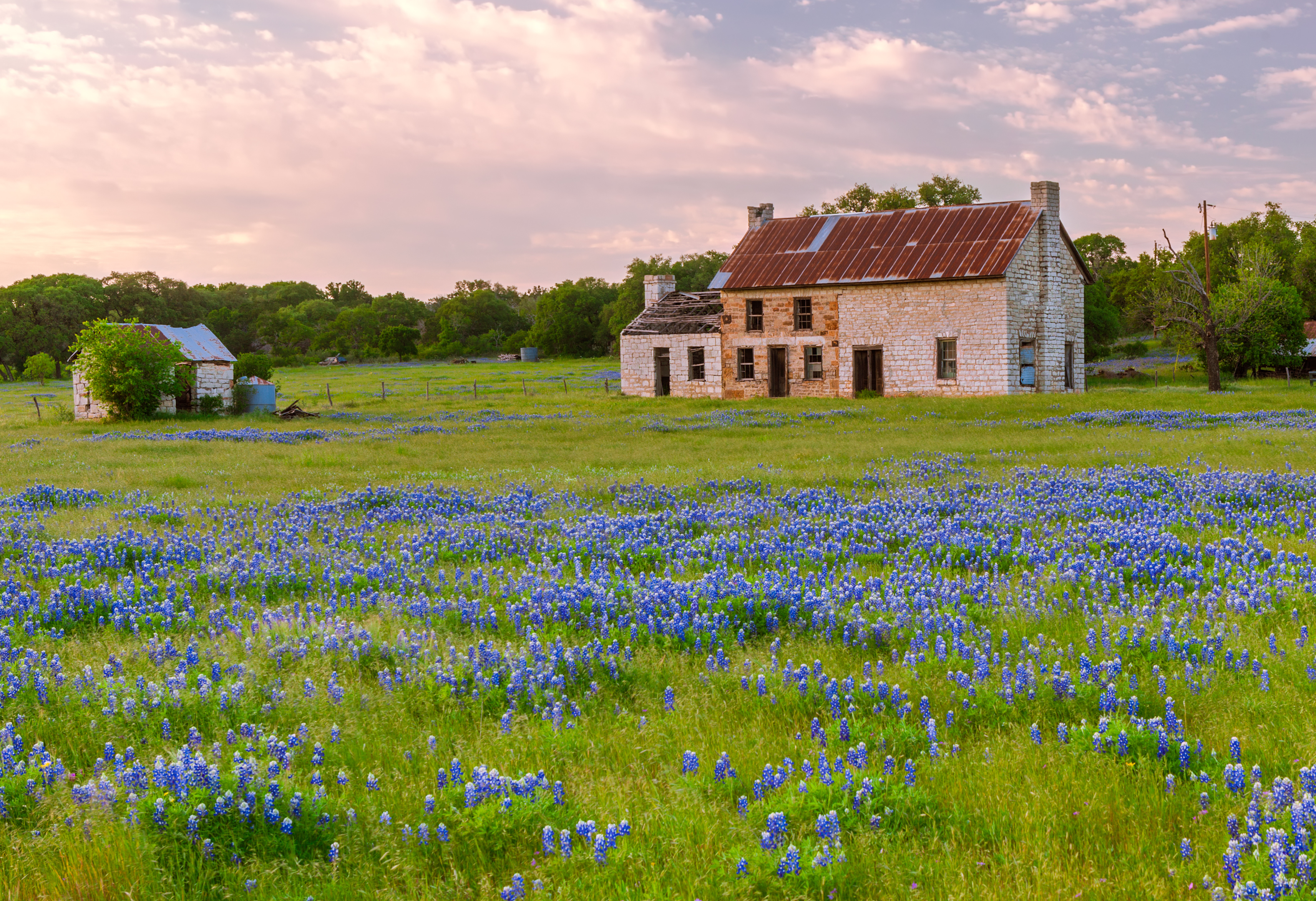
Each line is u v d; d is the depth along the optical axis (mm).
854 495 16547
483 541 12594
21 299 139625
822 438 28141
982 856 4465
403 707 6543
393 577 10656
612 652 7641
